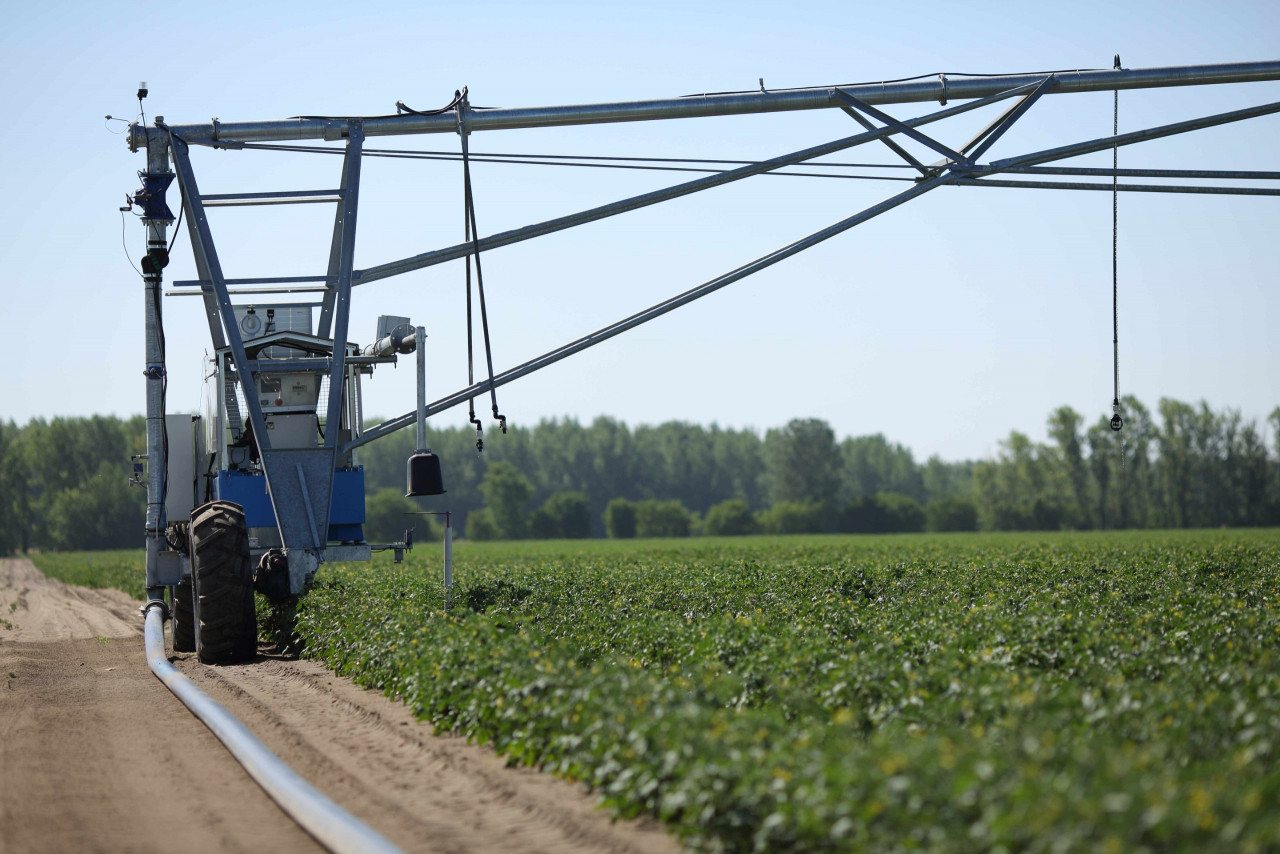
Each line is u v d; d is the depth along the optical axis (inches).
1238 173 927.0
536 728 482.3
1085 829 287.0
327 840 378.0
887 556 2057.1
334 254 853.2
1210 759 388.8
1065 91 908.0
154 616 912.9
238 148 805.2
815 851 336.5
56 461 6889.8
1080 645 590.6
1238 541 2630.4
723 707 500.4
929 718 444.1
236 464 871.1
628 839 386.9
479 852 375.2
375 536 6604.3
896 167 883.4
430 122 821.9
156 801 446.0
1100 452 6786.4
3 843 387.5
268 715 616.1
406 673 636.7
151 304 861.8
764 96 863.7
